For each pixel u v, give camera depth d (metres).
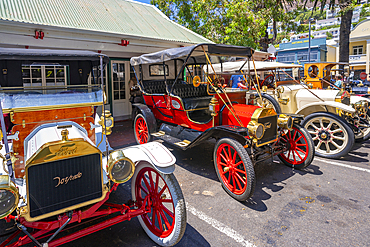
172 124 4.94
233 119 3.87
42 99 2.41
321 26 109.06
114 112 8.67
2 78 2.97
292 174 4.05
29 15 5.60
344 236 2.48
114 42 6.54
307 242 2.40
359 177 3.88
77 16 6.59
